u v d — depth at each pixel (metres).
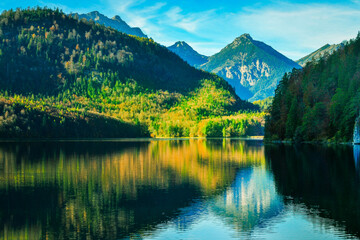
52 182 59.00
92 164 85.12
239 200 45.31
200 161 91.88
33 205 43.25
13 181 59.97
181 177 63.97
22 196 48.06
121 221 36.84
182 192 50.38
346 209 40.06
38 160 94.38
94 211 40.53
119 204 43.66
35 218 37.97
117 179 62.12
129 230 34.06
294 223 35.56
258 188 52.50
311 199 44.84
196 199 46.16
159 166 80.88
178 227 34.84
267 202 43.94
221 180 60.22
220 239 31.64
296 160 85.44
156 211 40.47
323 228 33.88
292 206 41.78
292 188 51.75
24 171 72.19
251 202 44.12
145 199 46.19
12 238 31.97
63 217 38.31
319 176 61.28
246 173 67.62
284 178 60.50
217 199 46.06
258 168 74.31
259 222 36.09
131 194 49.31
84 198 46.84
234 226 34.97
